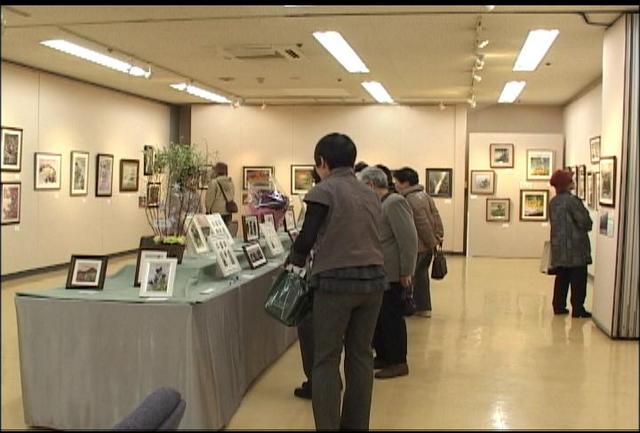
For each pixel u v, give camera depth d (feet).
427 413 13.32
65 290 12.92
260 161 45.55
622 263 19.77
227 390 12.90
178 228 15.14
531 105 44.73
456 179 44.09
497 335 20.72
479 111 45.32
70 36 24.52
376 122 44.65
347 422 11.49
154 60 29.48
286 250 20.16
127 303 11.88
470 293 28.53
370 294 11.07
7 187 29.73
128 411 11.85
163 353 11.74
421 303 23.38
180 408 8.58
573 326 22.00
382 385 15.48
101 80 35.65
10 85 29.99
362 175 15.48
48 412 12.19
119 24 22.53
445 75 32.71
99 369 12.00
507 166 43.91
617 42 20.59
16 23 22.36
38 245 32.22
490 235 44.06
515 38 24.00
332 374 11.14
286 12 20.59
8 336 18.61
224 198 30.45
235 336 13.73
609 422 12.45
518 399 14.39
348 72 32.22
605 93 21.77
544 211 43.60
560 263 23.39
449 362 17.60
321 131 45.03
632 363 17.53
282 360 17.63
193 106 46.09
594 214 33.45
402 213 15.31
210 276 14.43
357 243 11.00
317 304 11.12
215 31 23.52
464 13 20.43
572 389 15.14
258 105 45.47
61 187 34.01
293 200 40.09
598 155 32.78
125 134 40.42
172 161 15.65
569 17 20.65
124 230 40.42
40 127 32.22
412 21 21.63
